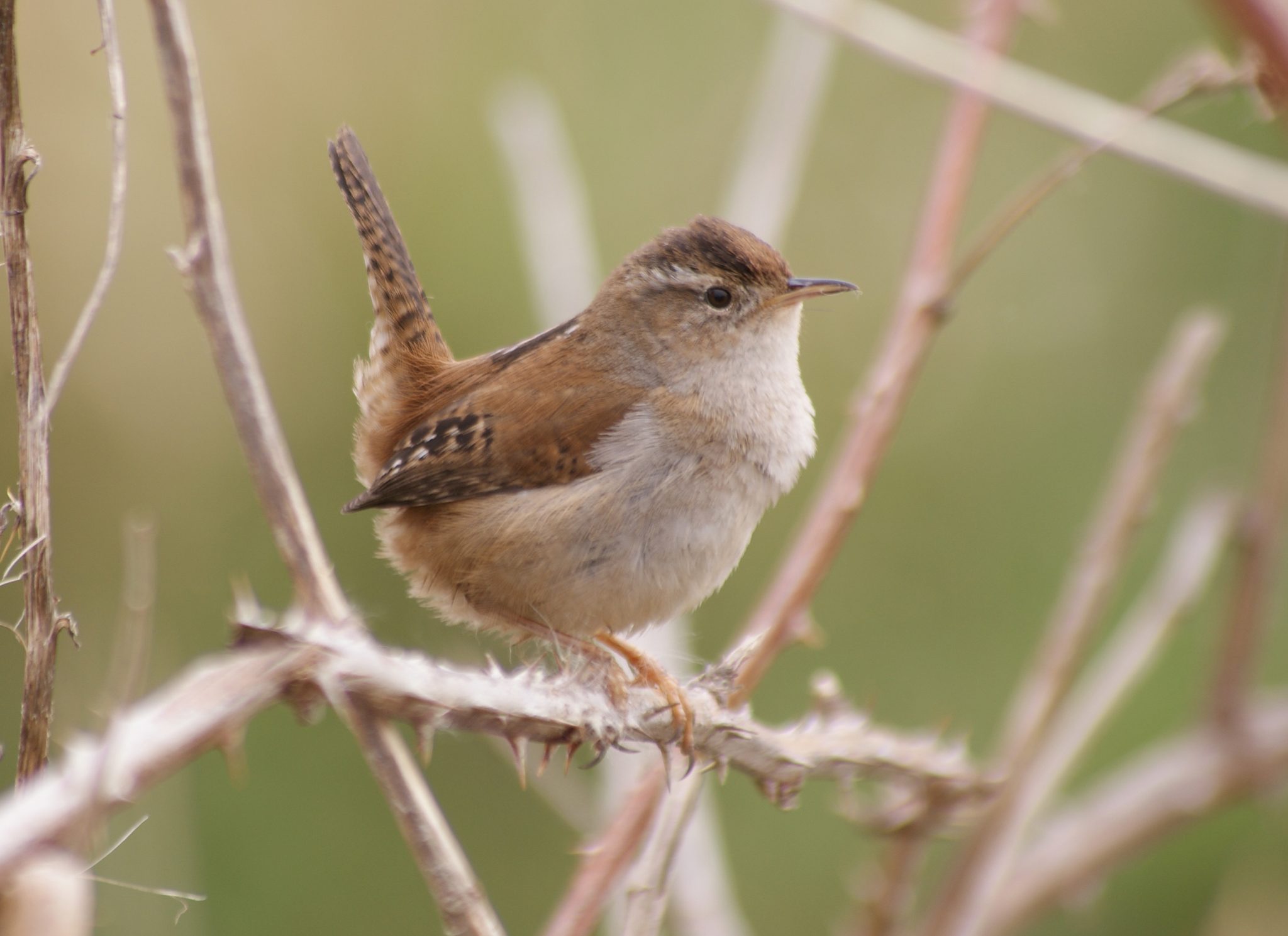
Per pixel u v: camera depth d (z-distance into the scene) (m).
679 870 7.38
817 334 16.67
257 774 13.83
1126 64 16.23
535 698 4.80
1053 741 8.09
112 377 14.03
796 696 15.00
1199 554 8.66
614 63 16.98
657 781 6.38
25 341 5.03
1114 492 8.13
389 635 14.34
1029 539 15.66
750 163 9.52
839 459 7.08
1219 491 9.51
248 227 15.28
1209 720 9.17
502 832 13.80
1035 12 7.68
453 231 16.14
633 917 5.47
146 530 3.66
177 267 4.35
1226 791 8.94
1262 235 15.36
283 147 15.64
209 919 13.28
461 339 15.91
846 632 15.46
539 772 5.04
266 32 15.69
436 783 13.85
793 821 14.19
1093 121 7.02
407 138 16.31
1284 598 13.55
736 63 16.98
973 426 16.36
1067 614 7.96
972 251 6.97
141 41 14.10
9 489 5.31
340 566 14.76
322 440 15.23
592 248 11.05
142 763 3.21
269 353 15.20
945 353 16.59
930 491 16.14
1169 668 13.85
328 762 14.05
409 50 16.48
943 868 12.08
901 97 16.97
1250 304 15.32
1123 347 16.05
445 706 4.25
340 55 16.11
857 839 14.02
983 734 14.73
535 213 9.77
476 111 16.53
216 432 14.52
